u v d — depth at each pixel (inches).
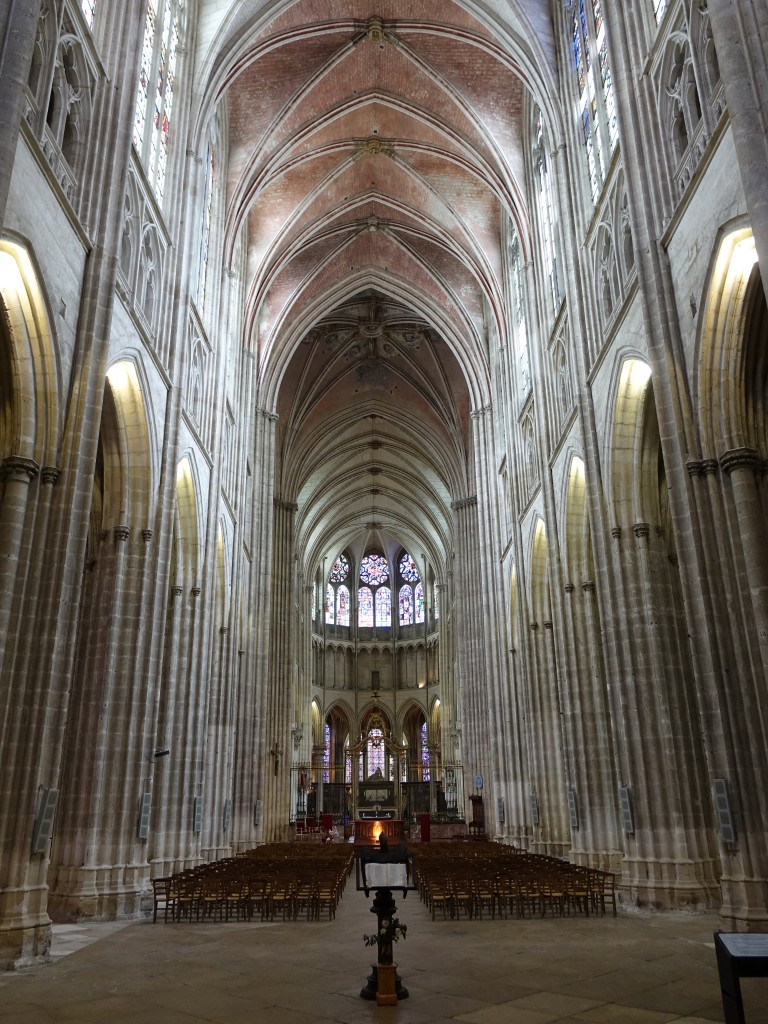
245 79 1111.6
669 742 637.3
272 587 1859.0
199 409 921.5
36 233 474.6
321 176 1312.7
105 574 664.4
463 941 466.9
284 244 1371.8
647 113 633.6
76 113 572.7
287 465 1937.7
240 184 1137.4
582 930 505.7
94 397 537.6
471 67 1106.7
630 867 636.1
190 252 825.5
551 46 922.7
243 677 1290.6
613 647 697.0
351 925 547.2
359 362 1897.1
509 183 1144.2
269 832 1674.5
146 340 677.3
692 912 578.9
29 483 489.4
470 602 1855.3
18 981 366.9
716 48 465.4
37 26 469.4
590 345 797.9
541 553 1118.4
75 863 589.3
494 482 1450.5
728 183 492.1
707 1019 287.7
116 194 593.0
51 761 466.3
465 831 1772.9
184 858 791.7
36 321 489.7
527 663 1134.4
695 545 518.9
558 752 1069.8
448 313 1582.2
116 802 614.9
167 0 828.0
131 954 433.7
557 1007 305.4
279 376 1546.5
